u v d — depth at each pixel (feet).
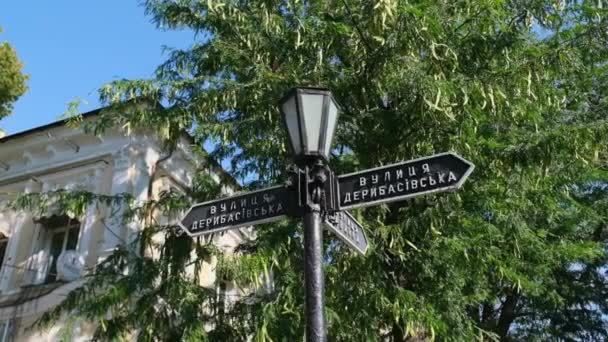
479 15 25.05
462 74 24.32
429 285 24.80
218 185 27.55
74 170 43.57
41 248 42.39
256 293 25.84
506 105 24.53
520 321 49.19
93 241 39.81
